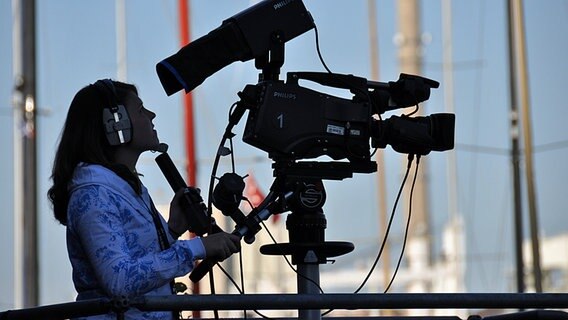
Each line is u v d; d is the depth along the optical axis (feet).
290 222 39.83
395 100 40.81
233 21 38.60
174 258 35.58
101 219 35.60
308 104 38.81
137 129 38.45
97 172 36.55
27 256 128.26
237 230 38.06
